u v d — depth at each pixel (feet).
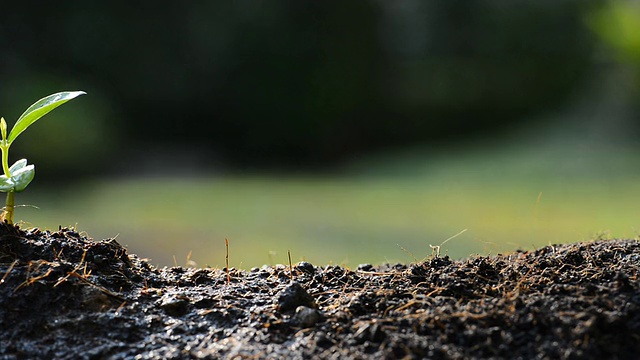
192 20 38.99
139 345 4.74
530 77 46.26
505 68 46.37
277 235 20.20
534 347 4.47
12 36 35.63
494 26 47.11
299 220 22.58
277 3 40.57
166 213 23.67
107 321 4.93
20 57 35.42
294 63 40.68
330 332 4.76
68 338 4.78
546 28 47.19
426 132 44.16
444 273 5.61
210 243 18.95
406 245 18.43
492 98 45.68
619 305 4.75
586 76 46.47
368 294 5.23
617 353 4.39
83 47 36.88
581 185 29.53
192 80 39.17
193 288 5.61
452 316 4.75
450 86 45.60
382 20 44.37
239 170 36.42
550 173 32.32
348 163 39.34
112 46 37.45
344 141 41.81
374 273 5.98
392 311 4.95
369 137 42.93
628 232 18.85
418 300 5.08
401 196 27.91
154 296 5.35
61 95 5.74
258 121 40.19
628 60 44.01
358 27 42.52
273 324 4.90
